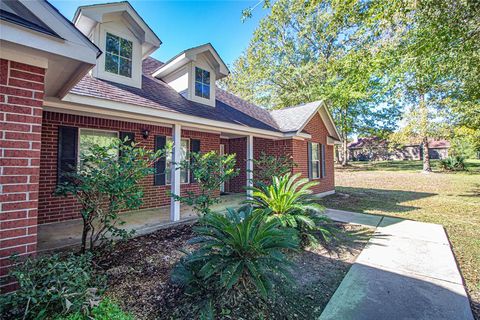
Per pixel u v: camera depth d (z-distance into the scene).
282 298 2.84
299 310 2.64
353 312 2.61
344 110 21.22
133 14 6.00
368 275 3.49
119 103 4.60
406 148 37.03
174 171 5.74
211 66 8.13
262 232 2.89
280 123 10.05
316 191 10.48
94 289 2.25
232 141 11.23
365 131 22.42
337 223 6.37
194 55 7.38
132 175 3.64
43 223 5.44
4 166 2.23
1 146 2.22
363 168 24.08
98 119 6.30
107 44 5.77
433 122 15.03
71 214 5.84
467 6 4.87
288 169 8.16
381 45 6.35
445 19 5.26
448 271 3.61
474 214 7.40
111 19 5.87
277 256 2.77
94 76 5.49
